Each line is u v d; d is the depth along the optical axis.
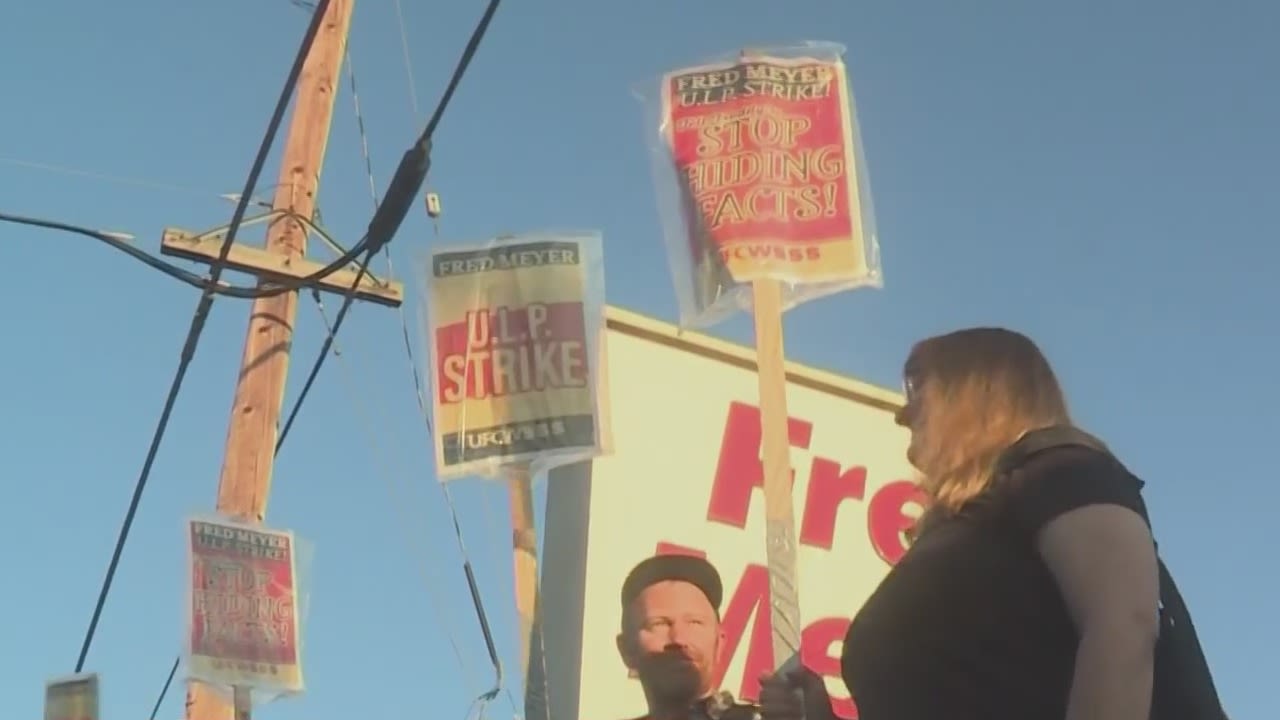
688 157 4.42
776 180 4.32
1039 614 2.12
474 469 4.75
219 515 7.28
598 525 6.65
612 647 6.44
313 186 8.89
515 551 4.55
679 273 4.34
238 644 7.07
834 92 4.46
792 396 7.51
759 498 7.09
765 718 2.92
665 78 4.55
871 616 2.29
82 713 6.62
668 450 6.96
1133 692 1.97
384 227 7.38
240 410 8.33
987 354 2.43
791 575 3.62
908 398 2.53
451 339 4.92
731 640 6.73
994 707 2.12
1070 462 2.17
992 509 2.21
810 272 4.21
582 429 4.77
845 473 7.48
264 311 8.52
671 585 4.04
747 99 4.44
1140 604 2.03
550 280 4.95
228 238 7.97
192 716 7.41
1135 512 2.12
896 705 2.20
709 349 7.26
